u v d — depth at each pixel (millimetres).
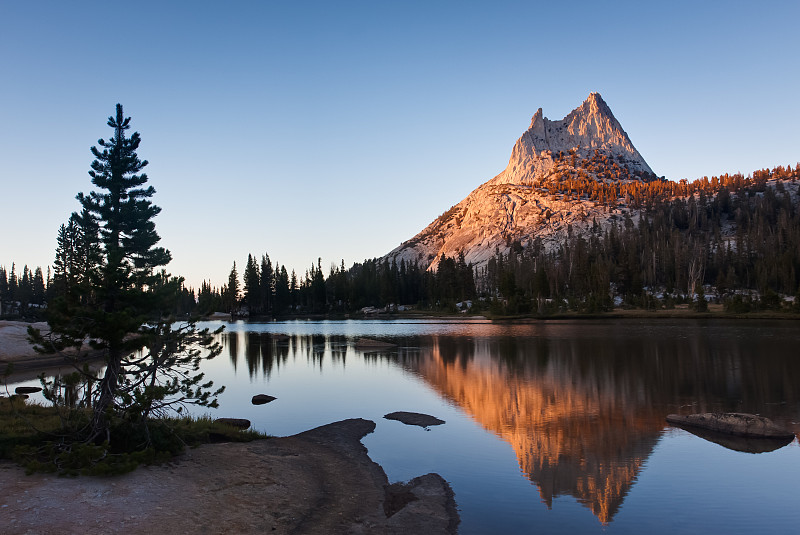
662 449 19734
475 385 35000
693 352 48219
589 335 69938
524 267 189375
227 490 14000
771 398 28547
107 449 14758
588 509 14039
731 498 14875
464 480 16469
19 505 11312
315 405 29766
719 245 179625
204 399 18000
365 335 84562
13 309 142125
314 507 13727
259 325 127875
